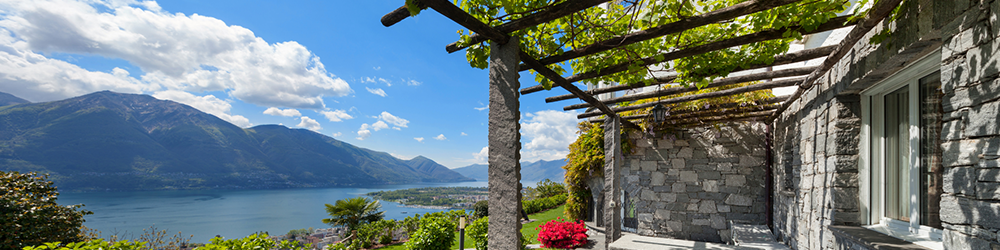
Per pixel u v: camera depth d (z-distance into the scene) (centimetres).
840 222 344
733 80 422
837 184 348
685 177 791
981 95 177
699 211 774
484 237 768
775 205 671
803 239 462
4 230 552
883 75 286
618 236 602
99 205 15362
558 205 1875
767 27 292
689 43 323
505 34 267
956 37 194
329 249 715
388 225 1104
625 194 909
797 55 340
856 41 295
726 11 244
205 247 409
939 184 248
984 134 175
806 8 255
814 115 417
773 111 635
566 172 1105
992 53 167
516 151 259
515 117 262
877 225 322
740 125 764
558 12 238
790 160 567
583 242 794
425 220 762
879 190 326
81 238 676
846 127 347
